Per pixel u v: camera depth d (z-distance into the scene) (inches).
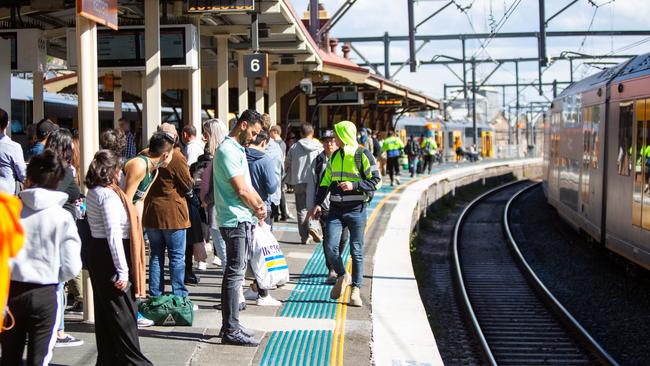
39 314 217.6
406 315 362.3
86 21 307.9
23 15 573.9
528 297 576.4
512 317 512.1
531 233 964.6
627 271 620.4
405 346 312.3
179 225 348.5
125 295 253.8
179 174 348.5
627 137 561.6
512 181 2149.4
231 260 304.2
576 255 752.3
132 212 257.8
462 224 1055.0
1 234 173.8
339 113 1390.3
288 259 507.5
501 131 3868.1
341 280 382.6
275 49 757.9
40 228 216.1
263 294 374.9
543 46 1146.7
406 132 2148.1
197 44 565.6
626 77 577.6
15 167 320.2
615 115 599.8
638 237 527.2
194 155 434.9
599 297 557.6
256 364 283.3
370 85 1118.4
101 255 249.9
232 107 1042.7
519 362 405.1
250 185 305.1
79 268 221.5
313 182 488.7
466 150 2586.1
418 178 1318.9
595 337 452.8
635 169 537.0
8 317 218.1
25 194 216.4
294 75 997.2
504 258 768.3
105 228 246.2
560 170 913.5
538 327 482.6
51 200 217.6
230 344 306.3
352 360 292.4
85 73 309.1
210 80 943.0
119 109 870.4
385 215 765.3
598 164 658.2
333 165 375.2
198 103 581.3
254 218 311.3
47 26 619.2
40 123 352.2
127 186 308.8
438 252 806.5
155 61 523.5
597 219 658.2
